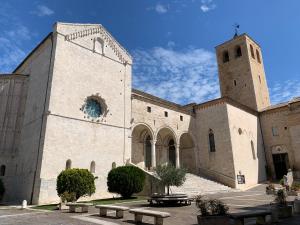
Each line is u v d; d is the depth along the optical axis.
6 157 26.08
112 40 31.05
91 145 25.41
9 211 15.94
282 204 12.81
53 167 21.88
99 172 25.39
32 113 25.66
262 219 10.80
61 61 24.95
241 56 49.84
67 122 23.92
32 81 28.00
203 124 39.41
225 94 50.69
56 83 23.94
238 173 34.31
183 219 12.27
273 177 40.97
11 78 28.73
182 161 39.88
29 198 21.31
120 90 30.20
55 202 21.28
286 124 41.31
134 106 31.67
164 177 20.28
